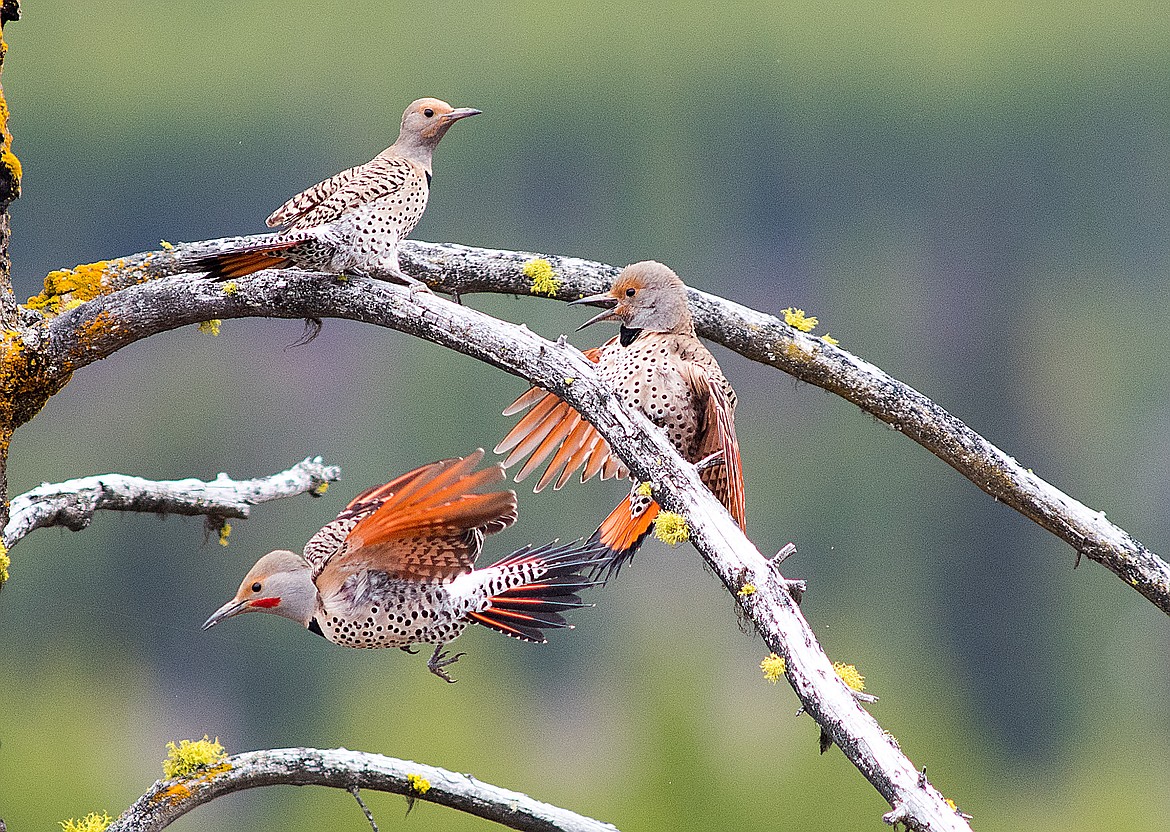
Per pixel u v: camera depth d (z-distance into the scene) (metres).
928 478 26.80
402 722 17.81
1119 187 39.38
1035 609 25.55
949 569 26.02
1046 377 31.56
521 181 38.28
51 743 17.84
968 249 36.75
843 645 23.91
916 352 33.59
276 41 39.06
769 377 28.08
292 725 19.23
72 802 17.14
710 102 41.16
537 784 19.38
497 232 37.44
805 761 16.55
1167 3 43.44
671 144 39.56
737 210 38.84
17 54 36.50
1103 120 41.00
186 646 19.27
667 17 42.22
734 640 21.52
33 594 18.89
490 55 40.88
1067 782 23.06
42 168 34.59
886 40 43.47
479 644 21.89
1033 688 24.72
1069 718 24.31
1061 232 37.72
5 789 17.30
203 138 36.38
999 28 42.97
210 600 19.28
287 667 19.97
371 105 38.72
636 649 21.28
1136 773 23.00
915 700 21.66
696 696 16.41
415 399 25.80
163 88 36.66
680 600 22.69
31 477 23.61
